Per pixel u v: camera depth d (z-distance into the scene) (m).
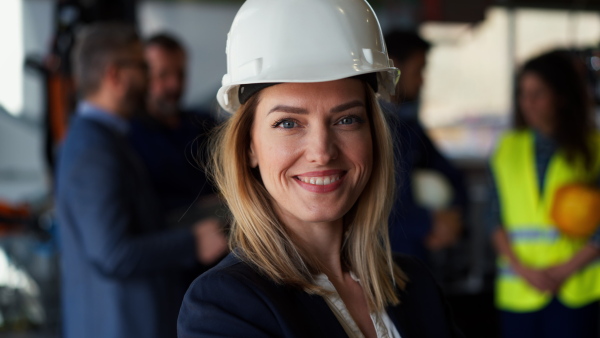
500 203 2.64
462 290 4.14
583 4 4.84
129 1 3.44
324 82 0.97
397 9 4.89
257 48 0.98
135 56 2.10
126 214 1.93
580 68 2.71
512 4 4.84
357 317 1.09
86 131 1.97
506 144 2.67
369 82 1.07
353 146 1.00
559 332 2.45
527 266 2.50
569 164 2.46
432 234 2.52
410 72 2.60
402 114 2.59
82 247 1.94
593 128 2.54
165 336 2.02
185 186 2.59
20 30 4.82
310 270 1.04
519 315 2.54
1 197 4.75
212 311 0.91
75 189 1.90
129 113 2.12
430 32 5.07
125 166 1.97
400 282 1.17
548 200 2.49
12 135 4.82
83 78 2.08
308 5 0.99
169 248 1.96
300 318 0.95
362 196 1.13
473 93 5.38
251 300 0.92
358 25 1.01
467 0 4.53
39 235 3.54
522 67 2.64
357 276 1.12
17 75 4.84
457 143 5.44
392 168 1.14
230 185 1.05
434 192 2.55
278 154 0.99
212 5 5.29
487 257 4.24
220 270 0.96
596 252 2.39
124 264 1.89
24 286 3.71
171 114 2.74
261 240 1.02
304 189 0.99
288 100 0.97
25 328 3.69
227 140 1.04
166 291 2.05
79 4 3.33
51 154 3.41
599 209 2.36
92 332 1.97
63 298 2.07
